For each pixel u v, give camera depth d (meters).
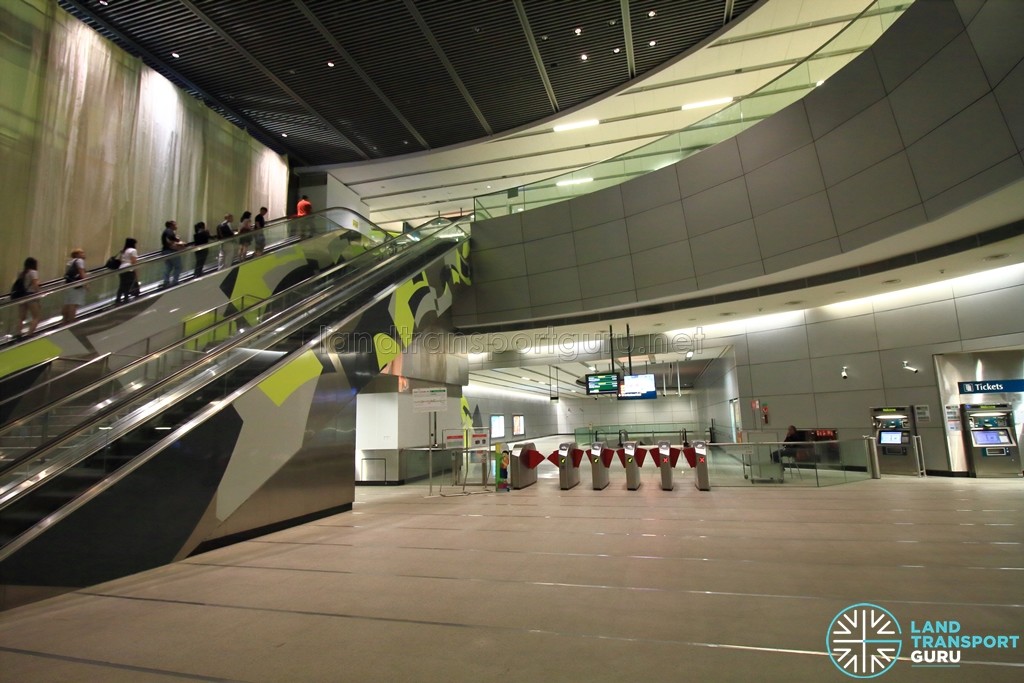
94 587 4.80
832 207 10.75
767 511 8.05
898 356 13.01
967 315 11.92
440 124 18.69
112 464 5.39
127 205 13.84
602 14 13.52
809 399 14.49
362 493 11.78
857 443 11.95
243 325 10.76
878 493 9.65
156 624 3.82
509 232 16.28
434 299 14.11
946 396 12.34
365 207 24.70
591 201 14.91
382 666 3.05
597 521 7.52
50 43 12.20
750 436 15.34
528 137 19.39
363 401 14.42
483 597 4.28
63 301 8.71
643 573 4.87
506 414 33.47
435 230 16.41
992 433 11.91
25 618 3.99
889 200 9.77
